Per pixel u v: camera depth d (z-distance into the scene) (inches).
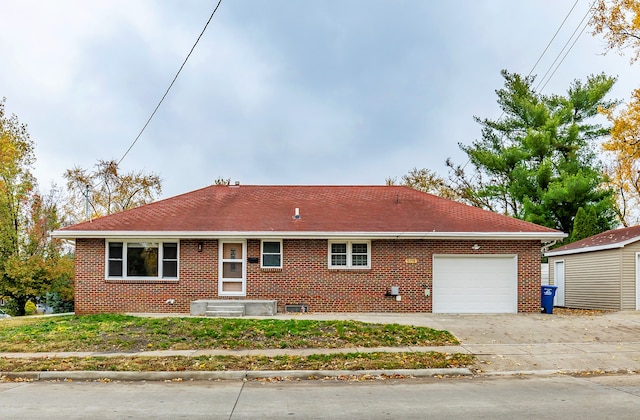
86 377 450.9
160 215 904.9
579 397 372.5
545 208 1470.2
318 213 923.4
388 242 856.9
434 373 465.4
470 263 858.1
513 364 498.6
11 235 1416.1
